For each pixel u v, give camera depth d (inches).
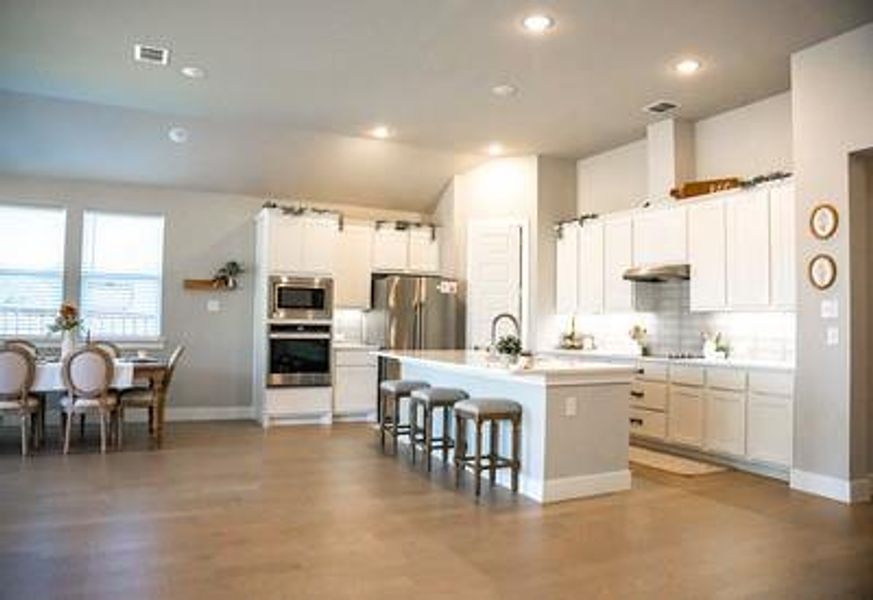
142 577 115.3
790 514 159.2
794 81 186.1
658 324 266.4
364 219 336.5
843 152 174.1
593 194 301.9
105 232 294.2
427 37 178.9
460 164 313.4
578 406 175.6
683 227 239.1
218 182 303.7
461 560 126.1
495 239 309.4
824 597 110.8
